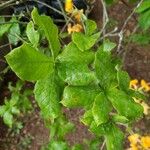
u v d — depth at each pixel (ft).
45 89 0.87
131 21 4.51
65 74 0.87
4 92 4.45
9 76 4.46
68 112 3.84
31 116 4.35
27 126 4.34
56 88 0.88
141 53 4.42
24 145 4.25
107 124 0.95
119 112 0.86
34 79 0.82
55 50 0.88
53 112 0.88
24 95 2.62
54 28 0.88
